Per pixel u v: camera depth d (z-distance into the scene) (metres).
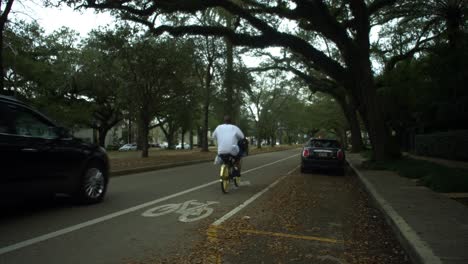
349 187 12.02
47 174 7.02
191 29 18.33
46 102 29.58
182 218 7.04
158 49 22.55
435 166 14.45
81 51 37.84
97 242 5.45
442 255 4.52
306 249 5.37
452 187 9.62
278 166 20.78
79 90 42.53
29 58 28.03
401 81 24.86
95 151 8.27
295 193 10.41
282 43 18.31
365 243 5.72
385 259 5.01
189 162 21.66
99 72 37.12
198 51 29.75
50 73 31.47
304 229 6.46
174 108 27.47
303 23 21.02
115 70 25.73
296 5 17.56
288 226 6.59
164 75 23.97
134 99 25.12
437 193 9.37
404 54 25.66
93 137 70.56
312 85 32.75
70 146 7.62
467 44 18.75
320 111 55.12
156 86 24.98
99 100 47.34
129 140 77.94
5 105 6.44
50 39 36.12
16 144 6.39
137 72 23.77
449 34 19.92
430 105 22.72
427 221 6.25
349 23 20.33
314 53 18.34
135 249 5.18
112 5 16.38
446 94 20.50
